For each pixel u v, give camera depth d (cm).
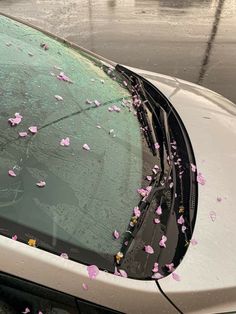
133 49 656
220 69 592
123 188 178
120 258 152
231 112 291
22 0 922
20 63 219
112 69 289
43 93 202
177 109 263
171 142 220
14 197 149
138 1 945
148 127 224
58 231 147
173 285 153
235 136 252
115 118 218
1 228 137
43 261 136
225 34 748
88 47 658
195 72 580
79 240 149
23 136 170
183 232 171
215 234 176
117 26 762
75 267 140
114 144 198
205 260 165
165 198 183
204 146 228
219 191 198
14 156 161
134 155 199
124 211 169
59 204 156
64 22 775
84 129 195
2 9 848
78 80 235
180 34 735
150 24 784
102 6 895
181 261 162
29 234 140
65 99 207
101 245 153
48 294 135
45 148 172
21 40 253
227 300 161
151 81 306
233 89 532
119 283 144
